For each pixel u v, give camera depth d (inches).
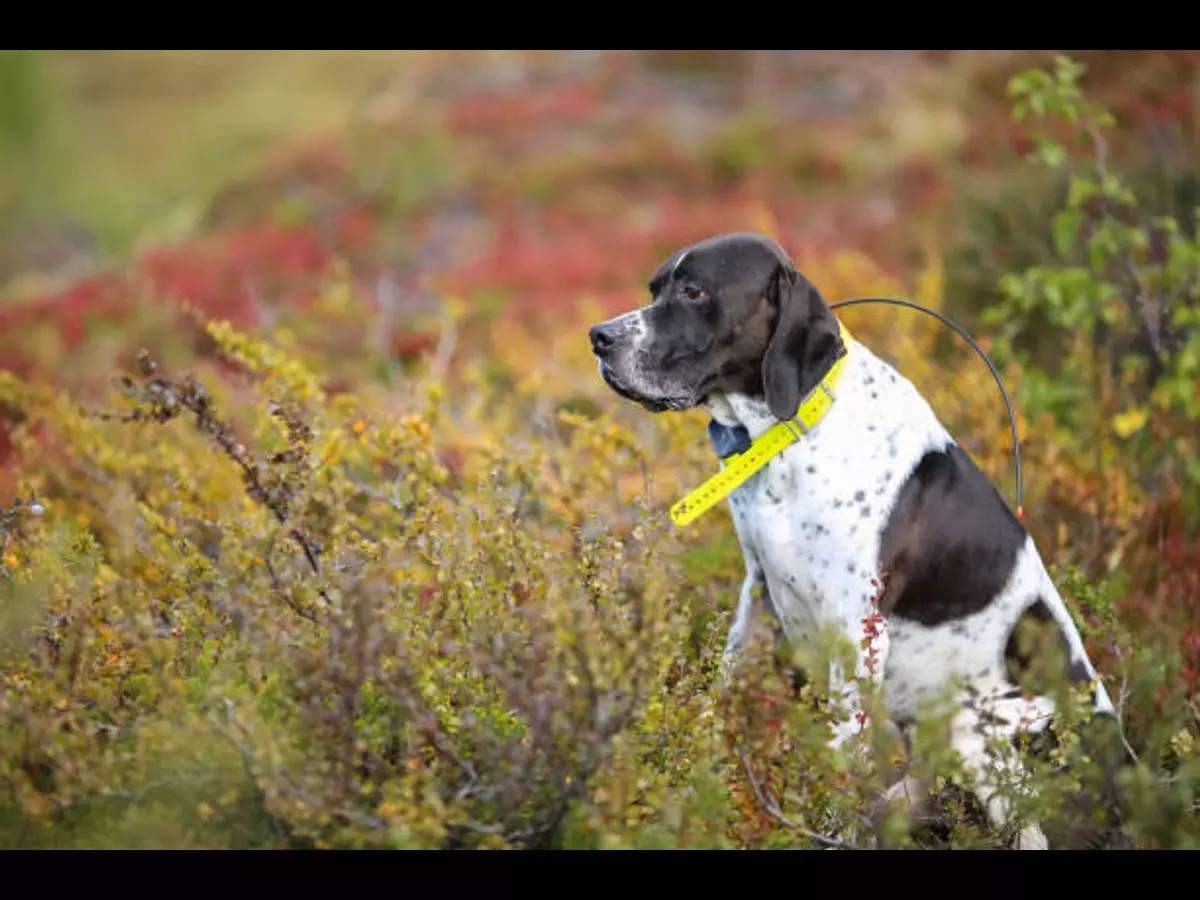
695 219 796.6
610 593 235.6
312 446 287.1
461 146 999.6
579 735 215.5
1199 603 346.9
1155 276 431.5
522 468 331.3
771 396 260.8
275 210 932.0
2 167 1088.8
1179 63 607.5
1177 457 401.7
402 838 209.6
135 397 279.7
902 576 265.9
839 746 242.4
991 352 437.4
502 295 709.3
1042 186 505.0
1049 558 351.3
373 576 243.1
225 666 232.8
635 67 1081.4
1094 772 236.2
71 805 226.1
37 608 248.2
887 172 828.6
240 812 228.4
